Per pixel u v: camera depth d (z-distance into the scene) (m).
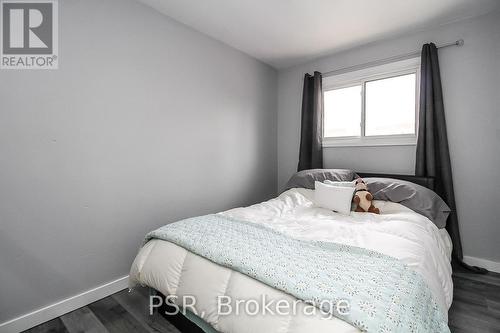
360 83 2.78
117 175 1.86
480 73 2.08
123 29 1.86
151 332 1.44
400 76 2.55
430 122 2.21
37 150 1.49
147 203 2.06
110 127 1.81
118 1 1.83
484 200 2.11
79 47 1.64
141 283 1.39
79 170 1.67
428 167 2.23
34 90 1.48
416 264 1.09
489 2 1.92
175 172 2.26
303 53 2.91
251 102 3.05
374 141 2.69
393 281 0.90
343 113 2.95
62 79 1.58
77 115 1.65
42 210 1.52
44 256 1.54
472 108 2.13
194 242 1.26
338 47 2.74
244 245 1.22
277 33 2.45
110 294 1.83
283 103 3.41
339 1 1.93
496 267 2.07
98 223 1.77
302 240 1.31
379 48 2.60
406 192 1.99
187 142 2.35
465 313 1.56
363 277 0.92
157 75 2.09
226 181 2.77
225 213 1.88
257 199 3.19
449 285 1.33
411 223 1.63
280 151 3.47
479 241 2.14
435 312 0.90
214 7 2.03
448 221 2.17
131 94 1.93
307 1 1.94
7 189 1.40
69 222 1.64
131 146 1.94
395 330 0.70
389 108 2.63
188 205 2.38
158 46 2.09
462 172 2.19
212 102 2.58
